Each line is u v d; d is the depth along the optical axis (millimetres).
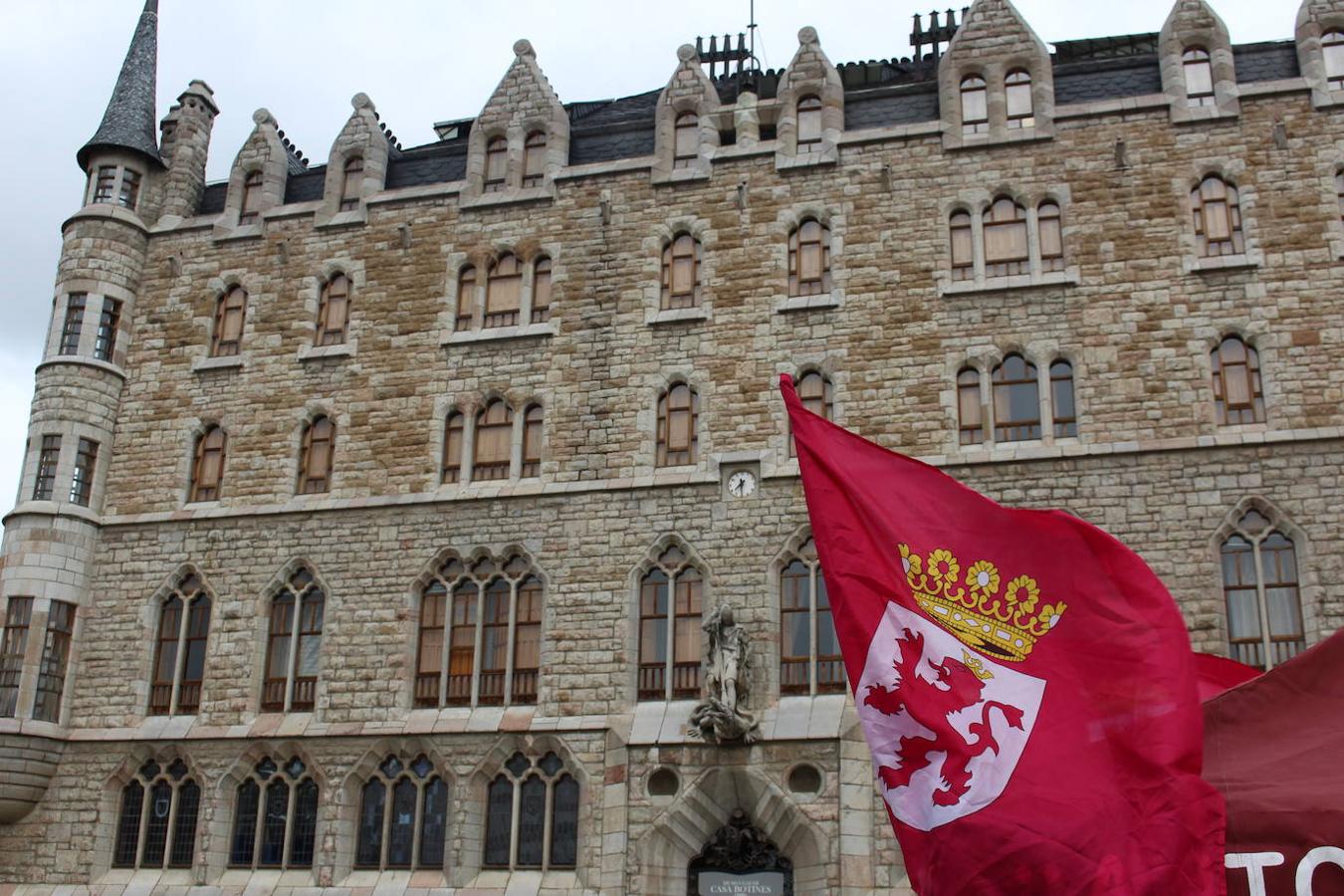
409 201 37469
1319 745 20156
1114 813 19000
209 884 32312
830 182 34594
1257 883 19609
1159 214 32469
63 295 38094
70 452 36438
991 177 33719
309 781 32938
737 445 32906
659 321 34344
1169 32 33844
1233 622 29312
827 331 33312
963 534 21547
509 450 34625
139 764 33906
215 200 40125
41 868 33312
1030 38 34688
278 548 34906
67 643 35219
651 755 30578
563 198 36312
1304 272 31359
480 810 31625
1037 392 31906
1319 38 33250
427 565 33750
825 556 21766
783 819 29438
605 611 32281
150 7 42438
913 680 20625
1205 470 30234
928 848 19688
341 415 35844
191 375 37406
